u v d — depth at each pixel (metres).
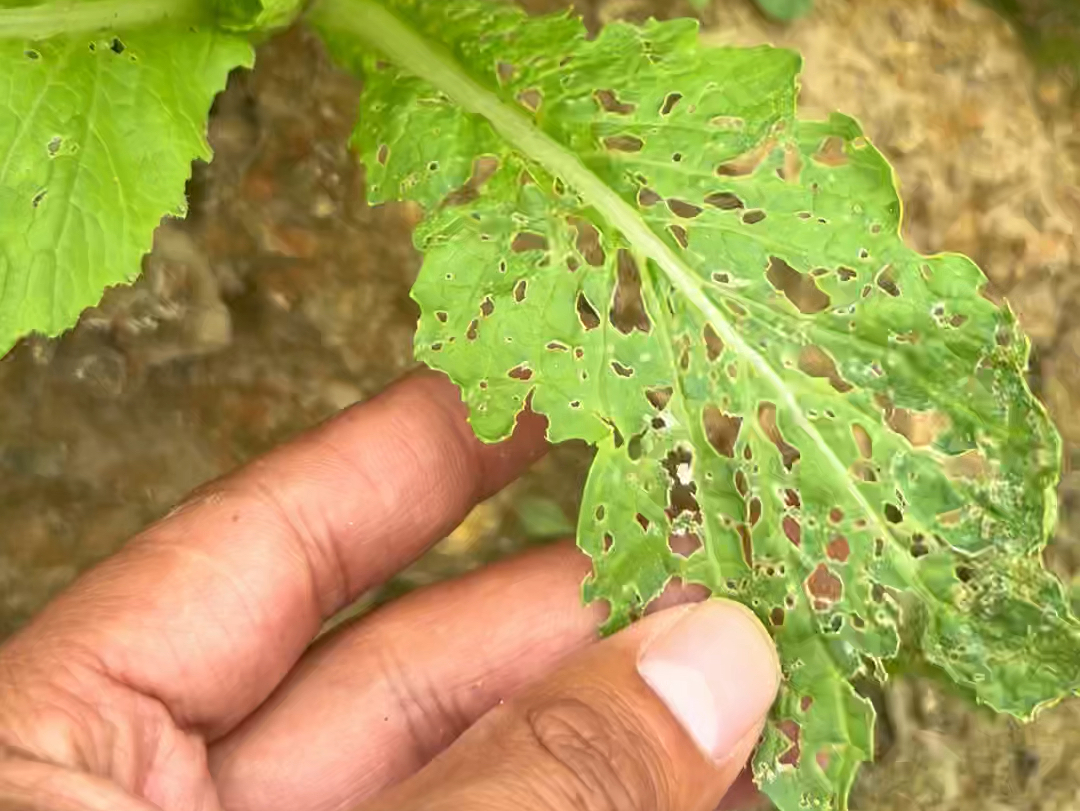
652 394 0.19
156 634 0.17
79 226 0.18
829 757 0.17
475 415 0.18
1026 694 0.17
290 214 0.23
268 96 0.23
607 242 0.18
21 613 0.23
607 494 0.18
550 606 0.19
